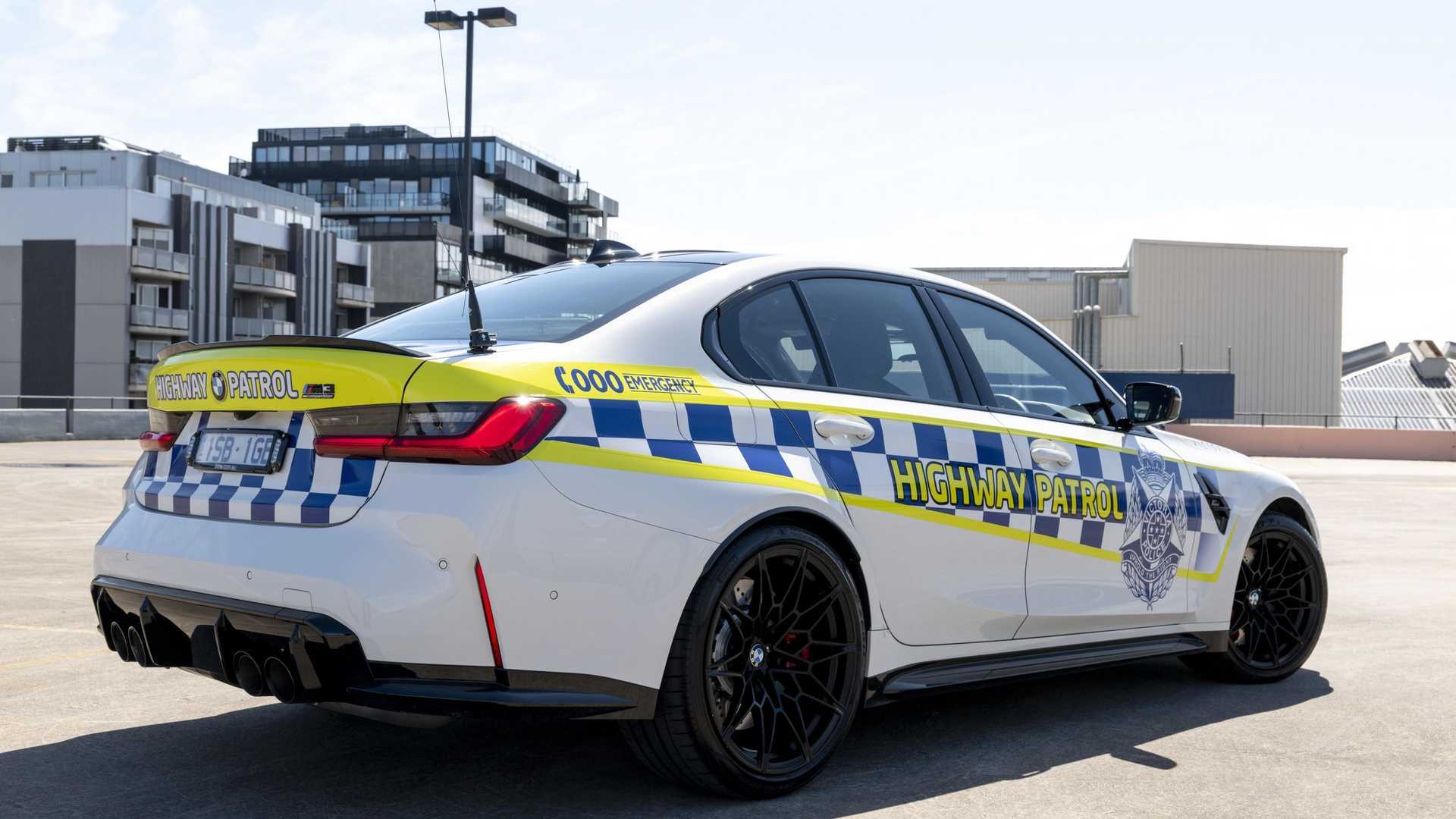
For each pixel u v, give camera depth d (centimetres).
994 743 375
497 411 277
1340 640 553
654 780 329
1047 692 450
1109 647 414
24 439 2516
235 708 402
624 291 346
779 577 322
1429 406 5556
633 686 290
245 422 309
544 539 277
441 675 275
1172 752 366
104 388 6047
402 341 340
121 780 326
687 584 296
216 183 6894
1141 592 423
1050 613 390
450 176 8462
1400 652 525
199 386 318
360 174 8650
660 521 293
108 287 6050
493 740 368
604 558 285
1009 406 401
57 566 736
